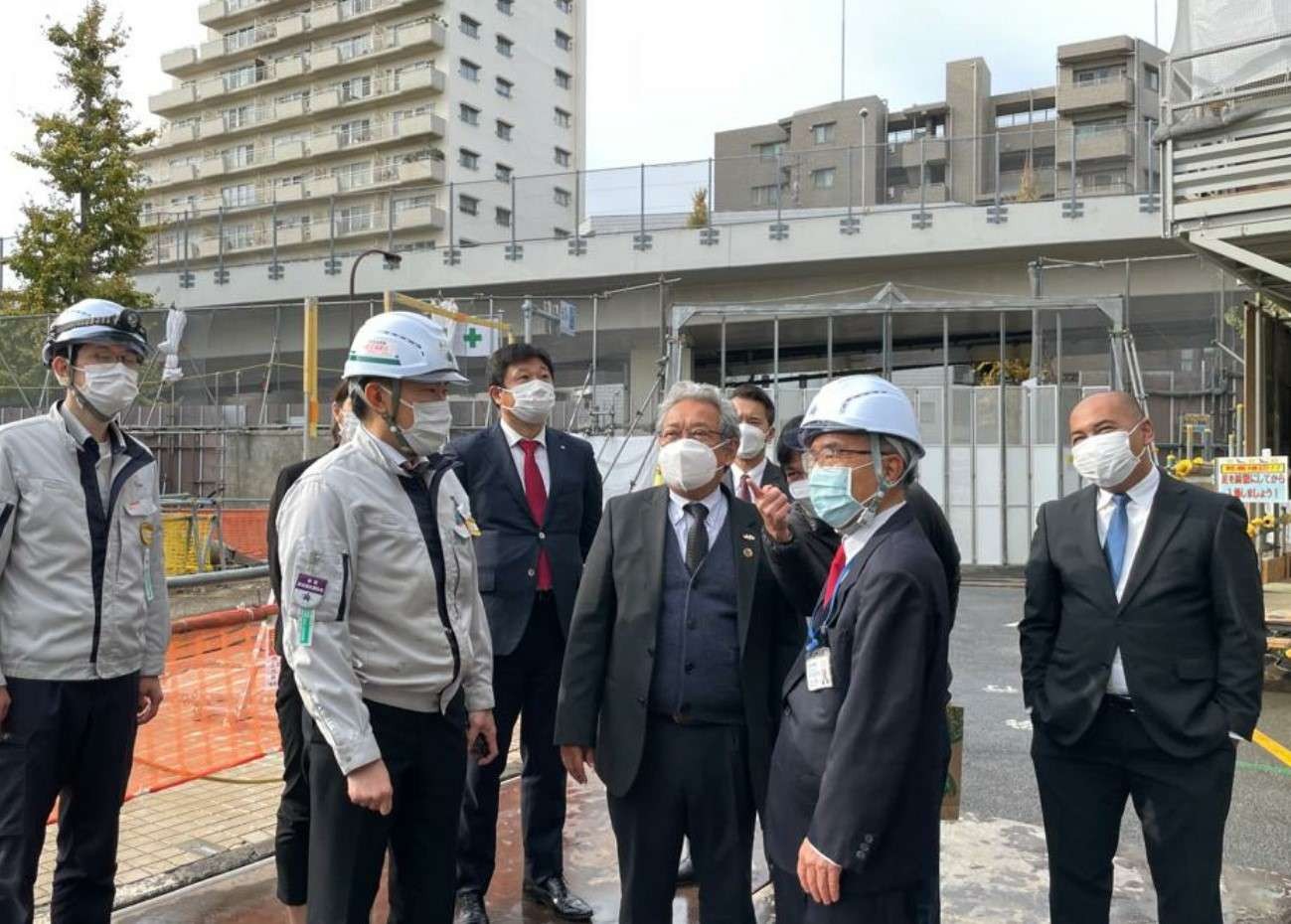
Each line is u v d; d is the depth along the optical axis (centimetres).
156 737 561
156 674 339
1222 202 779
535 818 388
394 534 265
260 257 3319
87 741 312
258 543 1412
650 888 300
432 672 269
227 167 5834
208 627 514
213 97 5962
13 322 2031
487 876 374
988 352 2648
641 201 2692
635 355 2830
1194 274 2295
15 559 299
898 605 227
